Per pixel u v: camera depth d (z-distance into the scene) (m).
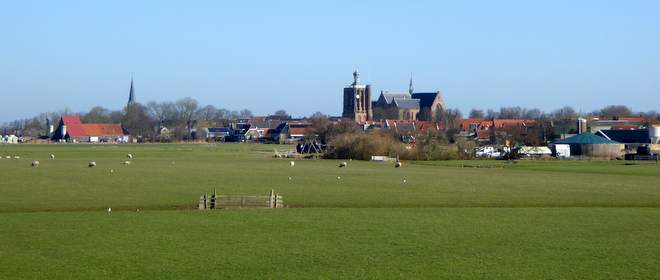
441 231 81.62
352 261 66.44
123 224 85.38
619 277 60.72
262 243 74.44
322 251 70.62
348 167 197.62
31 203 105.88
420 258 67.62
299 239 76.62
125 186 132.25
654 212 97.69
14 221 87.25
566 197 117.94
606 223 87.62
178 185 134.75
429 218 91.50
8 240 75.31
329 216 92.81
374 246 73.12
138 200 110.12
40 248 71.38
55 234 78.62
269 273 61.94
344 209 100.12
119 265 64.50
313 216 92.75
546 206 105.94
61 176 154.50
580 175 168.38
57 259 66.69
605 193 124.19
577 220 90.19
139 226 84.06
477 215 94.56
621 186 138.12
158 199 111.50
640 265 64.75
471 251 70.81
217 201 102.25
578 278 60.41
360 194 121.31
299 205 105.88
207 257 67.81
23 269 62.91
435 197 117.31
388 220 89.69
